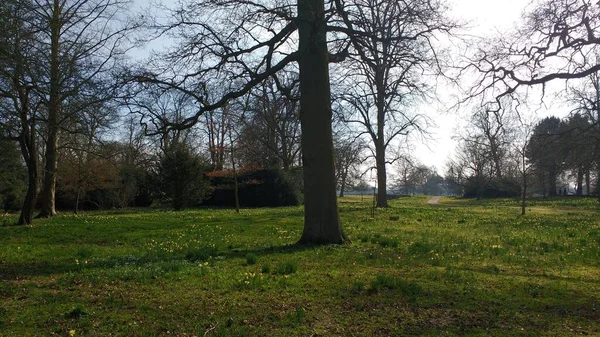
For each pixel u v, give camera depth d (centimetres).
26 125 1537
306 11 1239
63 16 1412
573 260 1079
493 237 1553
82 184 3506
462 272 908
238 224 1950
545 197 5756
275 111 2008
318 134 1255
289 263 904
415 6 1290
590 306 679
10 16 1182
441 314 630
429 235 1588
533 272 931
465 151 6938
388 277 802
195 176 3656
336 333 550
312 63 1248
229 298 691
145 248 1270
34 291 735
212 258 1050
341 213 2773
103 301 674
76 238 1505
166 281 800
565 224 2184
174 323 579
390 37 1328
